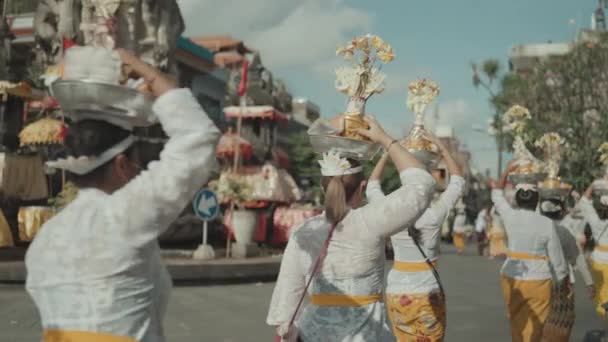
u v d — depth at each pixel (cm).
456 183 531
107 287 194
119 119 207
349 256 332
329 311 334
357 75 346
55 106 1561
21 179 1477
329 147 342
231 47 4169
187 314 912
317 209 1984
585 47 3195
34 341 713
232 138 1917
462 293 1293
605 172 894
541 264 611
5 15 1755
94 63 204
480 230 2572
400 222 322
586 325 932
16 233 1414
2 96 1506
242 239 1516
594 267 809
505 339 828
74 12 1584
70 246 197
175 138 203
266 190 1897
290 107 2728
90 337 192
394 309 525
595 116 3150
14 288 1060
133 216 196
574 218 1007
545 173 642
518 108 686
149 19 1515
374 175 513
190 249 1525
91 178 210
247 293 1123
